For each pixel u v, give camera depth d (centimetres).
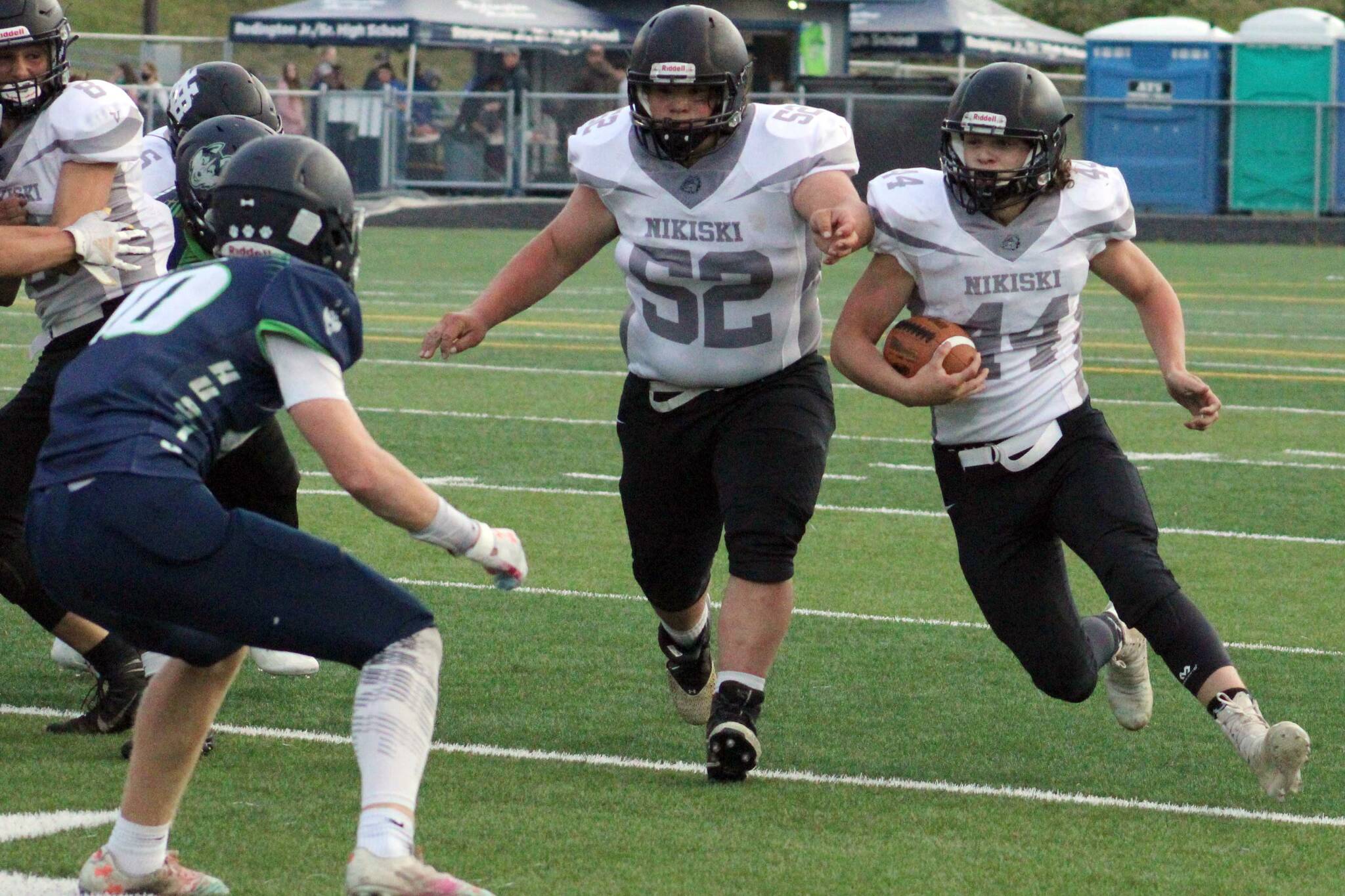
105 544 1161
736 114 1644
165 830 1292
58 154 1747
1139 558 1572
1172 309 1697
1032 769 1689
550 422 3800
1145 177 9188
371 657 1188
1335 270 7706
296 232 1239
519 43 9538
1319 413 4047
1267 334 5522
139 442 1174
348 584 1184
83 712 1803
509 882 1360
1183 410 4069
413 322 5488
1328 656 2134
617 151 1697
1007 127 1566
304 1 9762
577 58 9825
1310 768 1698
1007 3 14625
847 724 1830
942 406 1662
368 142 9112
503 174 9169
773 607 1638
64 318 1762
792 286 1681
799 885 1364
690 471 1719
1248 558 2672
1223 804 1591
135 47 10719
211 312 1209
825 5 10312
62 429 1197
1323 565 2628
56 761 1650
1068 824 1526
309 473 3222
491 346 5038
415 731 1175
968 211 1627
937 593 2436
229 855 1402
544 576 2489
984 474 1650
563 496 3052
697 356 1675
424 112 9106
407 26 9244
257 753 1686
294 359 1192
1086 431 1644
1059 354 1653
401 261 7344
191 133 1683
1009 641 1675
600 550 2658
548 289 1761
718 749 1594
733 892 1346
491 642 2134
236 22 9619
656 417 1716
